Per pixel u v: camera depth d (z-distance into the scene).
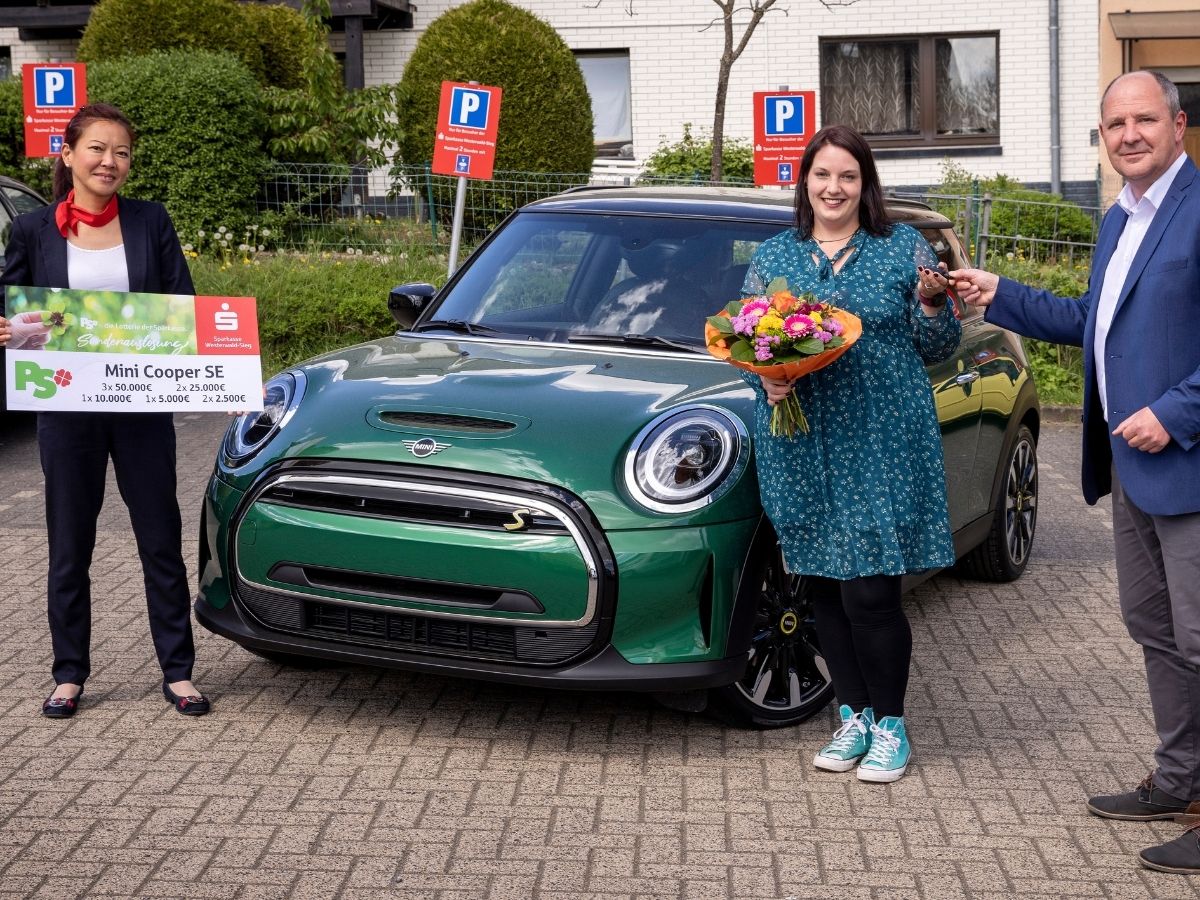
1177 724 3.98
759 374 3.96
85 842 3.84
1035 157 19.77
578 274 5.45
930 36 19.69
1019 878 3.70
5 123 14.80
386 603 4.32
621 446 4.30
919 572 4.30
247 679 5.13
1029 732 4.75
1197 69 19.69
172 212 13.78
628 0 19.52
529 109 16.03
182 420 10.42
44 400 4.45
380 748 4.51
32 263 4.54
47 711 4.73
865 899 3.58
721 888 3.62
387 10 19.33
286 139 14.53
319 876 3.66
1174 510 3.70
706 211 5.59
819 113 19.84
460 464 4.24
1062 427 10.87
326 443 4.43
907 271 4.21
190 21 15.54
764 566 4.38
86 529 4.73
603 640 4.18
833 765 4.37
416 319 5.63
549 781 4.27
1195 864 3.73
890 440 4.15
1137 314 3.72
